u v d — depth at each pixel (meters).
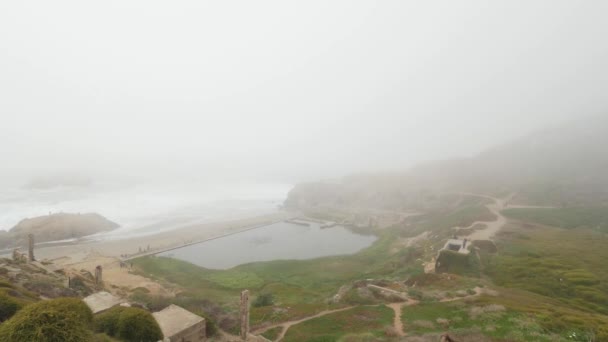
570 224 62.69
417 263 46.66
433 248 52.50
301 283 44.72
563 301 29.53
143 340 15.88
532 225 63.19
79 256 55.59
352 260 56.75
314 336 23.83
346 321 26.47
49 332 9.95
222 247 68.94
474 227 61.97
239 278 46.62
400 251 58.38
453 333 20.92
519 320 21.89
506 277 37.28
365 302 31.25
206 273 49.22
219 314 28.28
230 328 25.31
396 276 41.88
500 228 60.75
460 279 35.75
